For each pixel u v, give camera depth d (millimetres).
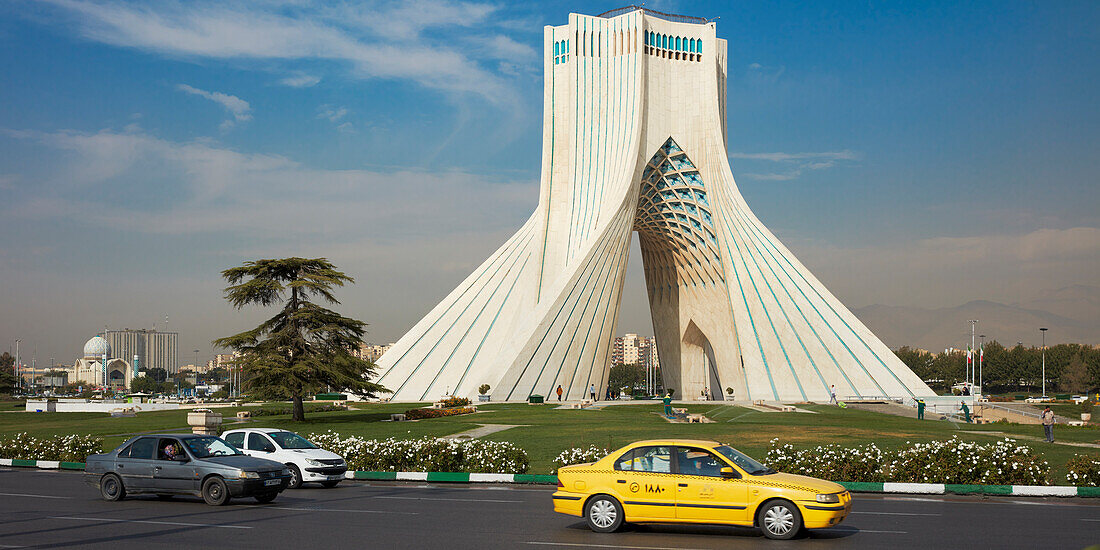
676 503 16375
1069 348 156125
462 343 81312
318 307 51406
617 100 86625
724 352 90938
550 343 77938
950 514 19109
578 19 87812
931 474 24000
